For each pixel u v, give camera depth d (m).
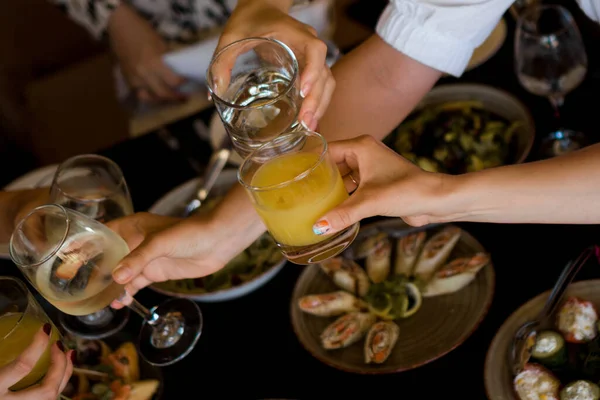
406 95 1.15
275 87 0.93
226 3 1.88
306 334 1.06
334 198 0.87
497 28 1.40
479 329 1.01
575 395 0.88
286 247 0.90
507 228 1.11
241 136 0.91
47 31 2.48
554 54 1.14
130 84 1.88
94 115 2.31
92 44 2.51
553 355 0.92
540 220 0.89
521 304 1.01
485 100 1.28
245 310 1.13
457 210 0.89
